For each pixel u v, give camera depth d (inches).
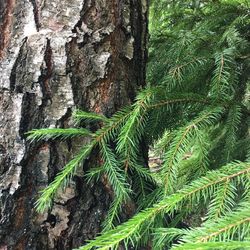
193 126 23.8
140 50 27.3
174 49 29.8
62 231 23.8
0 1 22.6
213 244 14.2
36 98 23.0
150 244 25.1
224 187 19.6
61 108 23.4
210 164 30.7
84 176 23.8
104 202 24.4
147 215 18.2
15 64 22.8
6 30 22.9
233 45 29.4
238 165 20.4
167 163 22.8
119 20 25.0
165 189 22.4
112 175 22.7
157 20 39.5
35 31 22.9
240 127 30.9
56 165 23.4
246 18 34.0
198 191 19.3
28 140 23.0
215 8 35.8
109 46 24.4
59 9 23.1
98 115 23.1
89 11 23.7
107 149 23.2
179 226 26.4
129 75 26.0
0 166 22.9
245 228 16.3
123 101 25.3
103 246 17.0
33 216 23.4
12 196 23.0
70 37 23.3
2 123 23.0
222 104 26.2
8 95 22.9
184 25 37.5
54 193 21.8
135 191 25.2
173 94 25.4
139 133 24.2
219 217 18.7
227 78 25.8
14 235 23.1
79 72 23.6
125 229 17.6
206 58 28.0
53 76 23.2
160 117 26.8
